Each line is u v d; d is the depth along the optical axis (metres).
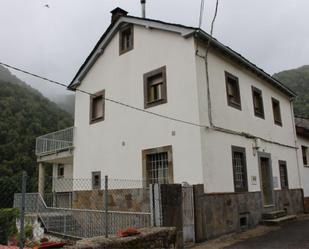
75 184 15.08
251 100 14.21
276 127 16.20
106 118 14.03
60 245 6.11
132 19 13.41
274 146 15.51
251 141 13.42
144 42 12.98
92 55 15.12
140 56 13.04
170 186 8.41
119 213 9.44
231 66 13.20
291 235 9.94
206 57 11.49
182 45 11.52
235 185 11.76
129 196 10.52
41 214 11.62
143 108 12.46
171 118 11.34
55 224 11.34
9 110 42.16
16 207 12.37
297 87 48.28
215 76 11.94
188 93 10.99
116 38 14.39
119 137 13.22
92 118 14.83
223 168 11.22
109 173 13.37
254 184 12.95
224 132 11.71
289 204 15.73
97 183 13.91
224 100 12.19
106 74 14.52
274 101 16.66
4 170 28.66
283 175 16.06
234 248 8.43
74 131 15.61
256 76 15.06
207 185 10.20
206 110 11.00
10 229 10.53
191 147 10.56
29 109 45.94
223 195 10.81
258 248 8.26
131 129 12.77
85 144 14.89
